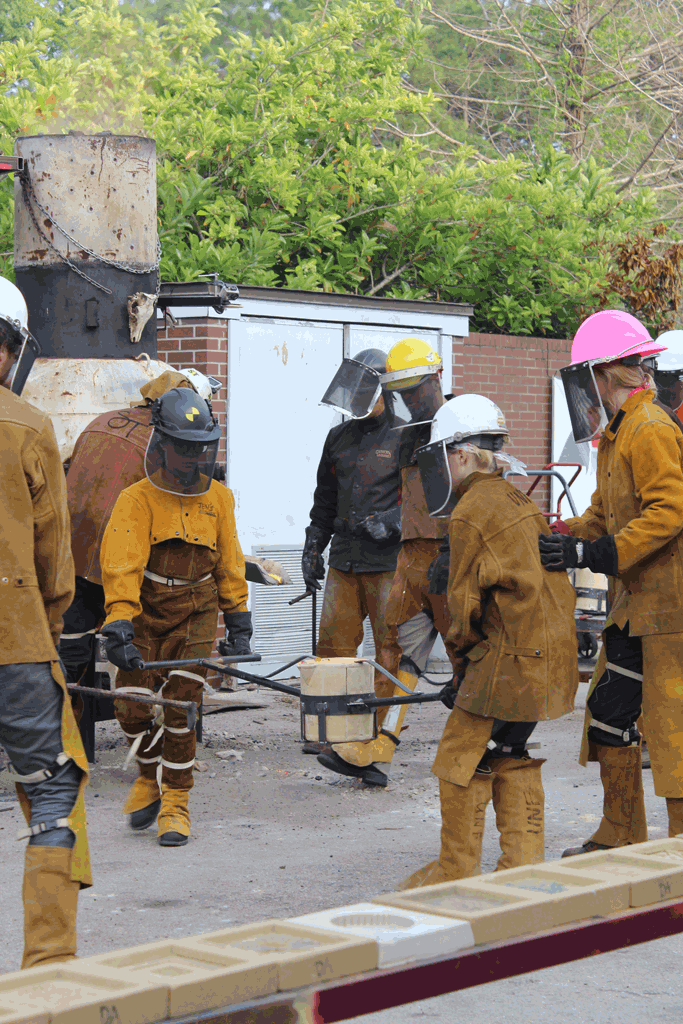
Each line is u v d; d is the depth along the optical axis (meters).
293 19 33.22
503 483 7.97
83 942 7.91
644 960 7.95
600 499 9.31
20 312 6.44
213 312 16.33
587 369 8.56
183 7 26.33
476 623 7.75
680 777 8.17
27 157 13.34
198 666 10.10
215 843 10.22
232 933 4.20
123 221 13.40
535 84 38.41
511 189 24.64
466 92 38.66
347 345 17.97
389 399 11.77
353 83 25.23
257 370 16.91
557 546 7.82
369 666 9.76
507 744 7.96
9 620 5.83
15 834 10.32
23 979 3.83
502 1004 7.21
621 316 8.66
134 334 13.52
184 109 22.94
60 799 5.92
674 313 24.69
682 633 8.23
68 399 12.95
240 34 23.81
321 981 3.89
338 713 9.62
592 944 4.43
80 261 13.24
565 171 27.86
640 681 8.66
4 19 28.92
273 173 21.72
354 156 23.41
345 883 9.14
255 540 17.03
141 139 13.54
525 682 7.56
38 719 5.88
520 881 4.80
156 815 10.61
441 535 11.45
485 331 25.22
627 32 36.81
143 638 9.99
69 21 24.34
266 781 12.27
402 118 36.16
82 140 13.23
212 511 10.04
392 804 11.52
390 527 12.48
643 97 37.06
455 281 24.22
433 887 4.65
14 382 6.46
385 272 24.03
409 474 11.71
